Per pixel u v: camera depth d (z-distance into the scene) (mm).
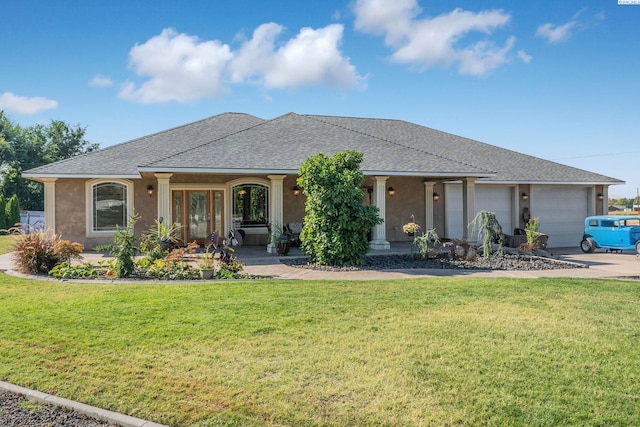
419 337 5656
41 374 4586
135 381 4391
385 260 13570
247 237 18391
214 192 18266
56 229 16625
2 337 5734
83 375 4551
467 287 8938
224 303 7445
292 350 5195
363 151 16797
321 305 7316
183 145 18000
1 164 46156
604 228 16938
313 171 12500
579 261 14336
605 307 7277
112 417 3740
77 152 55406
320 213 12523
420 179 19891
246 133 17250
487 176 16578
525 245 14523
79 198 16828
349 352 5129
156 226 17062
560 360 4887
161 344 5426
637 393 4086
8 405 4051
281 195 15266
